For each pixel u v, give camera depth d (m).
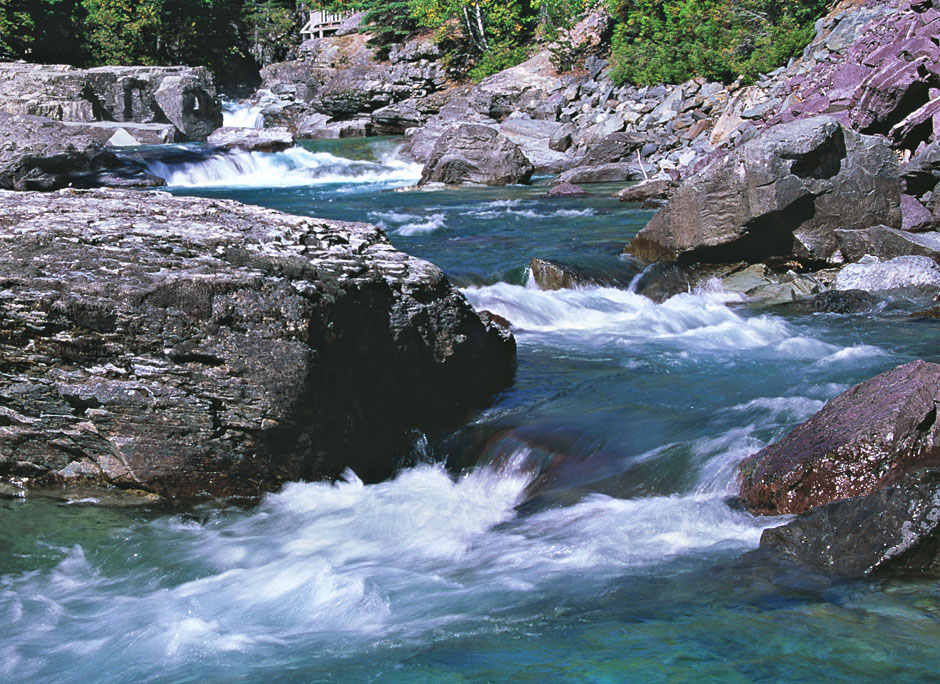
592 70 31.61
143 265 5.02
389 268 5.77
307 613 3.78
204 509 5.00
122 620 3.78
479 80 36.88
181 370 4.92
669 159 22.80
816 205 10.61
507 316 9.38
